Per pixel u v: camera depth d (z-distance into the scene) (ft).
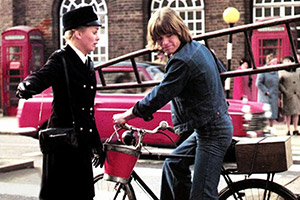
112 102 40.40
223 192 18.61
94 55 80.43
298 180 28.14
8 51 80.69
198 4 75.82
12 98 81.56
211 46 74.59
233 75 27.40
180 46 17.67
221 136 17.67
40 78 17.42
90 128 18.21
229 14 56.39
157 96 17.42
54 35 82.38
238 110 38.29
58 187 18.10
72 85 17.98
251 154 18.08
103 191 19.89
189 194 18.80
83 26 18.19
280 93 59.21
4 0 84.79
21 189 29.96
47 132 17.97
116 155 17.89
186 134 27.76
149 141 39.14
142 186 19.04
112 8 79.46
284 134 56.18
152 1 78.18
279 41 68.44
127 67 41.55
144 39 78.38
